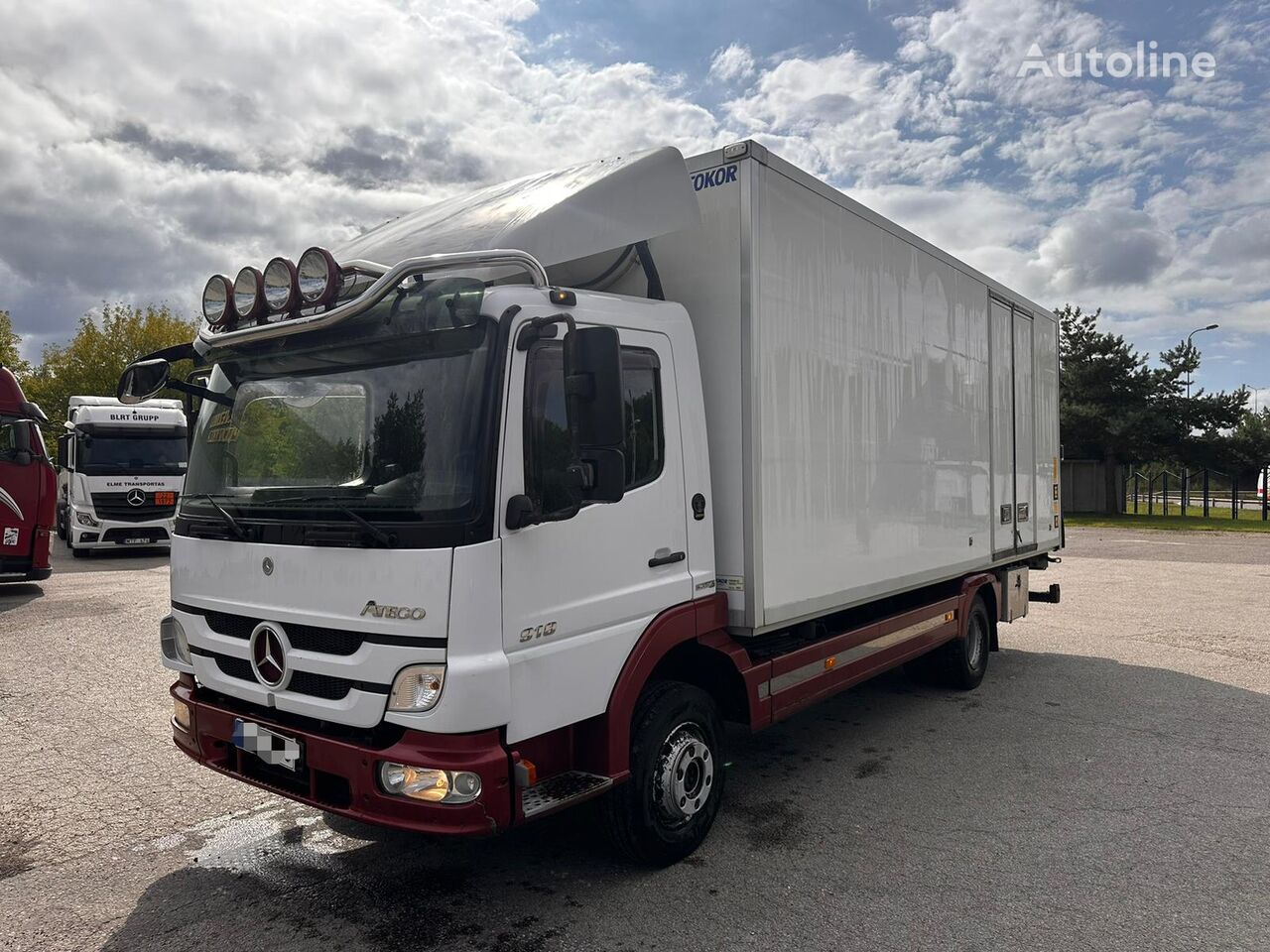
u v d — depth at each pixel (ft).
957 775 17.53
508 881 12.85
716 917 11.76
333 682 11.05
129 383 14.74
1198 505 135.85
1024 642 31.91
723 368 14.16
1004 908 12.03
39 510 39.96
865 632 18.20
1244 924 11.59
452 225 13.56
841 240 16.72
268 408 12.66
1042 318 28.99
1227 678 26.08
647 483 12.83
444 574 10.16
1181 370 106.52
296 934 11.36
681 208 14.07
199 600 12.88
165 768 17.70
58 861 13.58
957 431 22.12
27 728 20.30
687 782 13.56
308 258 11.63
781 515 14.65
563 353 11.55
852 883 12.78
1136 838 14.43
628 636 12.38
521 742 11.11
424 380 11.05
